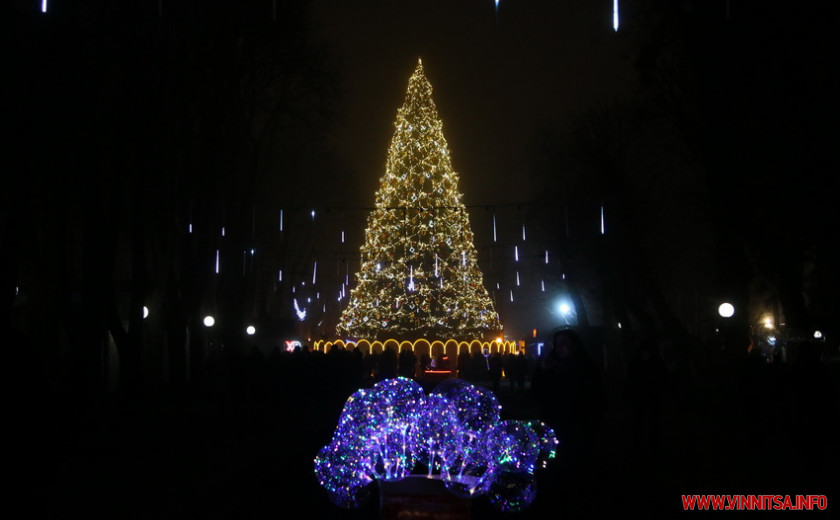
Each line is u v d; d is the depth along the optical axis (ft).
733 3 72.43
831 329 84.69
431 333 191.72
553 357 35.55
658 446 61.77
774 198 74.49
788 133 70.23
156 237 113.29
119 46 73.77
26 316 98.37
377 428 32.91
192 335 107.96
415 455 32.40
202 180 97.60
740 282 90.22
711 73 80.38
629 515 38.83
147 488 45.73
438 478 29.32
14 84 54.13
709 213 91.86
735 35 75.77
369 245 196.24
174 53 84.69
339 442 33.83
